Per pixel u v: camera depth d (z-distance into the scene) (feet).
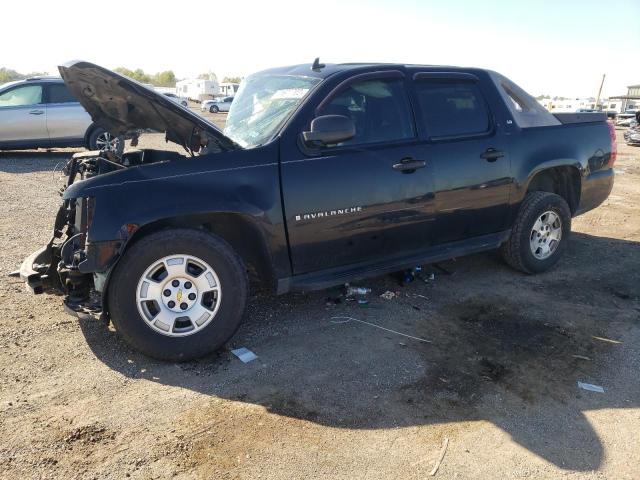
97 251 10.50
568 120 17.58
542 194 16.56
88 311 11.24
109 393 10.14
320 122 11.53
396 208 13.28
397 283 16.20
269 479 8.09
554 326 13.56
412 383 10.80
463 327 13.41
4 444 8.61
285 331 12.94
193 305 11.24
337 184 12.32
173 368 11.14
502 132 15.39
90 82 11.45
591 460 8.77
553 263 17.33
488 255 19.11
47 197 27.86
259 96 14.19
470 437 9.21
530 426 9.57
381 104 13.38
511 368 11.50
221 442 8.88
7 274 15.92
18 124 40.09
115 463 8.30
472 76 15.25
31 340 12.00
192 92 246.06
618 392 10.74
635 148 60.23
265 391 10.38
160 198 10.82
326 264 12.79
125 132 13.89
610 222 24.66
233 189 11.30
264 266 12.21
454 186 14.23
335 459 8.57
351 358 11.73
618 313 14.44
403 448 8.88
